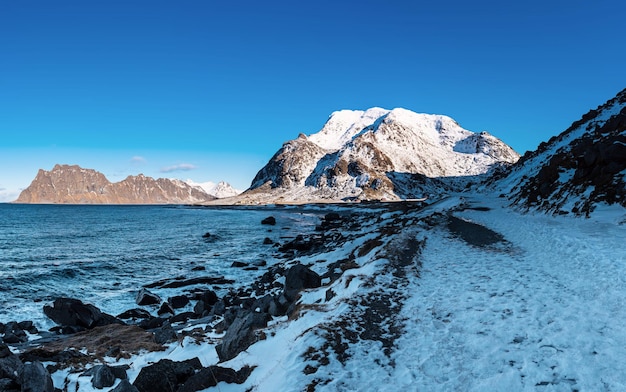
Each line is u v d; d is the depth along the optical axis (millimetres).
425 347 9992
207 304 25578
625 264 14672
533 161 84000
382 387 8180
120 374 12172
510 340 9836
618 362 8094
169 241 60812
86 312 22203
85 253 47844
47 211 191500
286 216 129000
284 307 18234
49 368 13156
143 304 26938
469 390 7824
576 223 27500
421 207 92688
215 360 13055
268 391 8523
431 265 19875
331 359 9414
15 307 24844
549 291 13367
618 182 29203
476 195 101938
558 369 8148
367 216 94875
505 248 23688
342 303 13531
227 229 81625
